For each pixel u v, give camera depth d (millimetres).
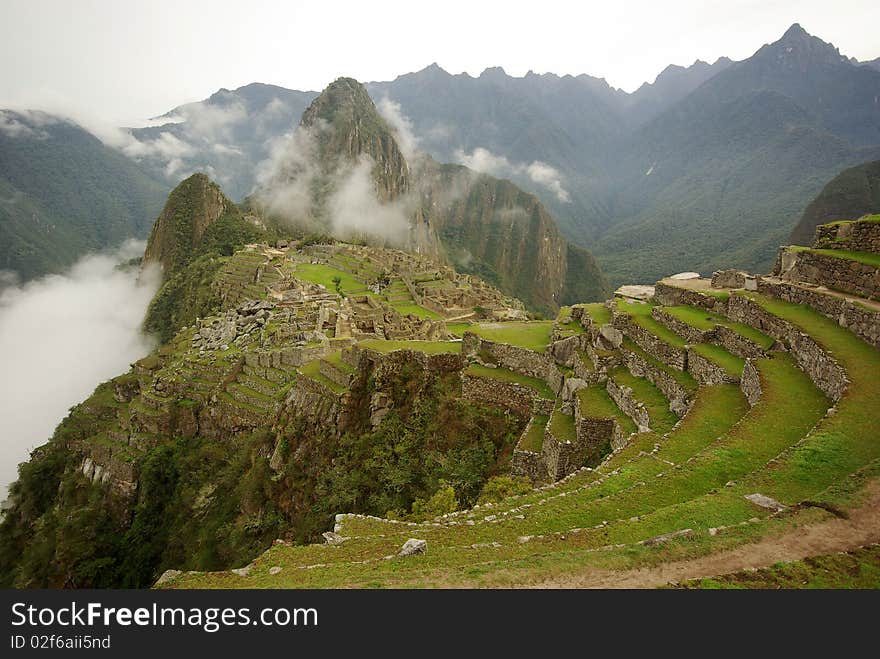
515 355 32219
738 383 21141
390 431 32469
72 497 58219
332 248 162875
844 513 11617
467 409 30891
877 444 14344
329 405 36031
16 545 62031
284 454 37062
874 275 21625
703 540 11492
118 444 58281
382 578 11578
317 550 14578
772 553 10836
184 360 60562
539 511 15398
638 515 14141
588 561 11258
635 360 26031
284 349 50031
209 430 51719
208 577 13273
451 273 140375
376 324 63531
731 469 15273
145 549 46719
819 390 18719
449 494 24156
